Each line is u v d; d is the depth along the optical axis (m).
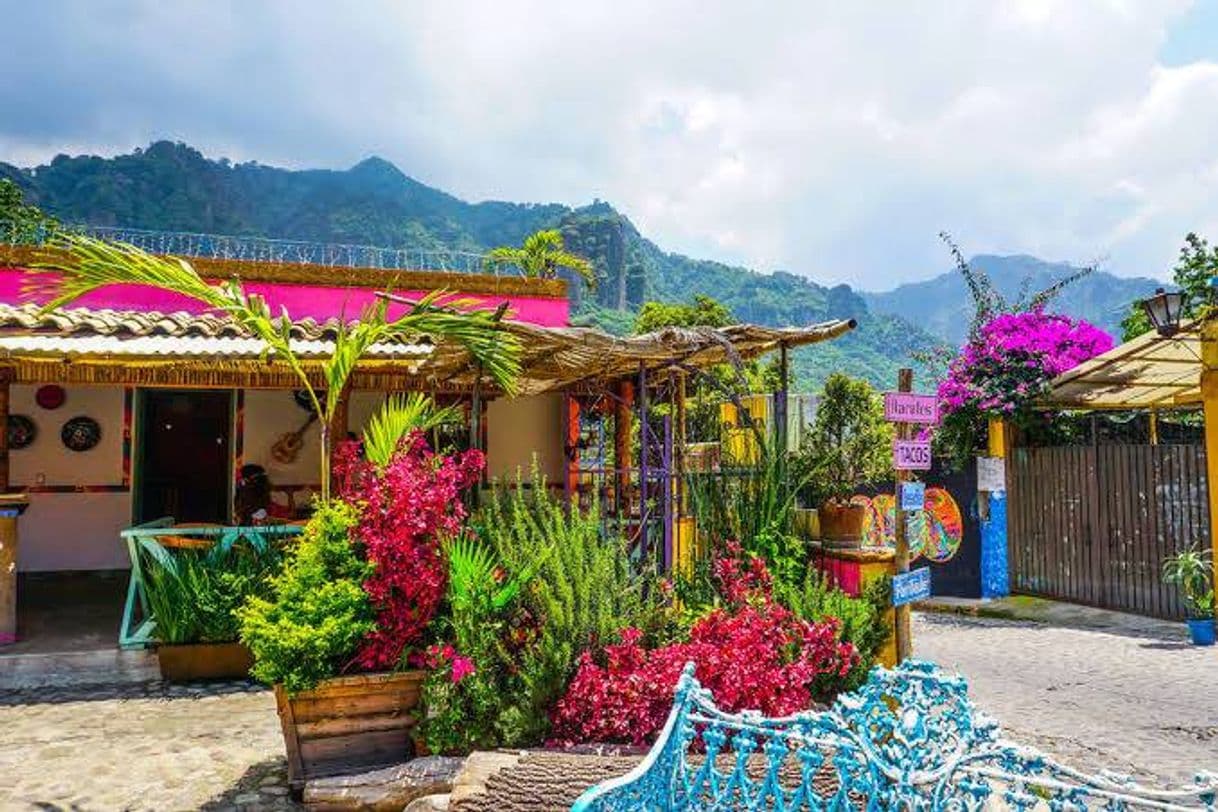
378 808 5.04
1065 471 12.93
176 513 13.05
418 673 5.52
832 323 7.29
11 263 10.62
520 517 6.18
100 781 5.60
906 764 2.98
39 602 10.27
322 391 10.66
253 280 11.54
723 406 13.24
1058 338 13.55
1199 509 11.16
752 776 3.85
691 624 5.88
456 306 6.71
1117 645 9.82
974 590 13.40
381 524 5.68
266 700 7.36
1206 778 2.75
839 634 5.87
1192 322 11.02
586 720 5.22
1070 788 2.83
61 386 12.21
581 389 10.66
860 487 12.94
